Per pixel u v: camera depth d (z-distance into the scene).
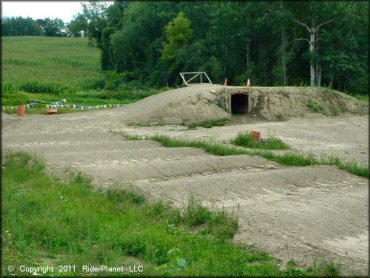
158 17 32.47
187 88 34.78
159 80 42.72
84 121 28.86
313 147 22.89
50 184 13.20
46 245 8.72
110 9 34.22
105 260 7.84
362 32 50.25
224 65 47.50
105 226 9.83
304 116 33.47
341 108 36.12
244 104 33.97
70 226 9.56
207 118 29.91
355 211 11.78
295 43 49.84
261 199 13.00
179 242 9.07
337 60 47.22
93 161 16.66
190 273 7.29
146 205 11.92
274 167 17.48
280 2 47.47
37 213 10.32
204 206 11.89
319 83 49.25
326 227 10.40
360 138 26.11
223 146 20.14
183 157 18.41
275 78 49.97
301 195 13.54
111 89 45.16
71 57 64.50
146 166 15.82
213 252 8.65
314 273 7.61
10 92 42.56
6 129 26.66
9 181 13.28
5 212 10.19
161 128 27.86
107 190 12.93
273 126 29.42
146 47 37.88
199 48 42.38
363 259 8.58
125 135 23.58
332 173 16.28
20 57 64.31
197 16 42.38
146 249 8.49
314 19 47.56
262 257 8.56
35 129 26.55
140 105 32.94
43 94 45.25
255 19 48.69
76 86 48.38
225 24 45.12
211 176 15.08
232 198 13.02
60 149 18.73
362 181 15.88
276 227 10.20
